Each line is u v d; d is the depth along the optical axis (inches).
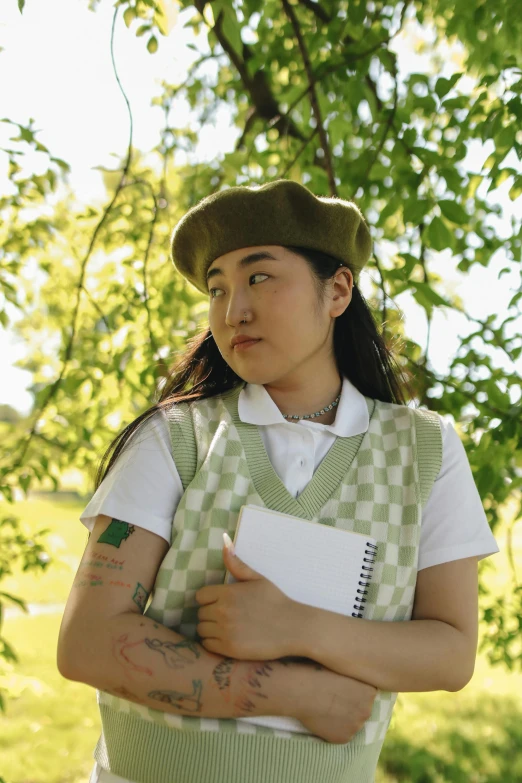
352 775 46.1
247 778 43.7
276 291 49.7
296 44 130.0
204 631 44.0
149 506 47.6
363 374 58.3
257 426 51.2
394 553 48.4
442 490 51.0
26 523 144.2
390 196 115.5
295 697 43.3
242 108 158.9
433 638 46.7
